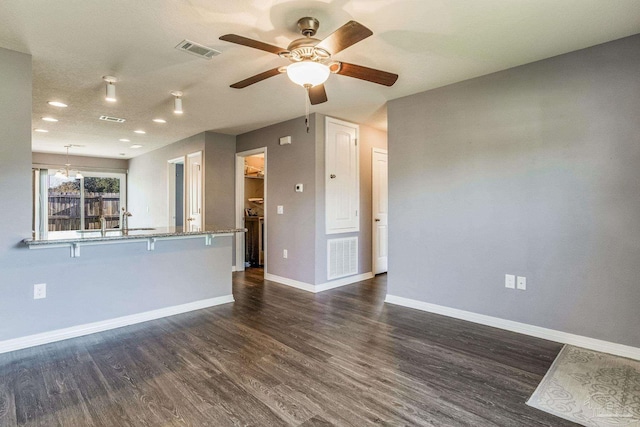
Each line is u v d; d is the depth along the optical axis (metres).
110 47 2.60
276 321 3.41
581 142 2.74
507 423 1.81
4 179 2.63
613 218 2.61
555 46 2.66
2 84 2.61
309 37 2.25
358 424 1.81
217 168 5.65
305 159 4.64
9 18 2.19
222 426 1.79
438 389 2.14
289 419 1.85
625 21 2.29
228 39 1.94
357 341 2.90
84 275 3.05
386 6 2.10
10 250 2.68
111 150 7.30
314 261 4.54
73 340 2.91
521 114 3.03
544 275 2.93
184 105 4.06
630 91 2.53
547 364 2.46
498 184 3.18
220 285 4.01
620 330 2.59
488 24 2.32
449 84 3.46
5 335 2.66
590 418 1.85
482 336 2.99
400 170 3.89
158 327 3.25
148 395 2.08
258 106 4.14
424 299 3.73
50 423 1.81
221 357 2.59
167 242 3.59
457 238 3.46
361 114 4.58
